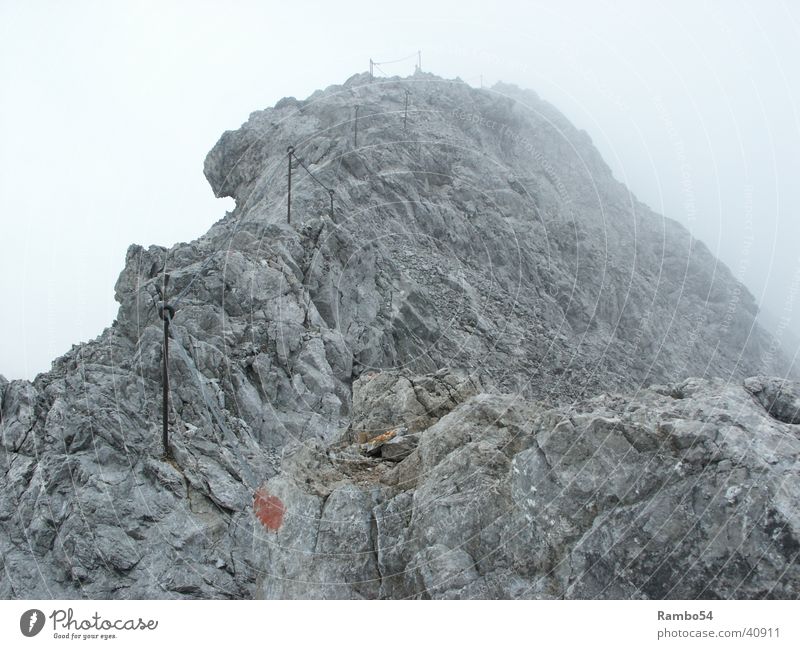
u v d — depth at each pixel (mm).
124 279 25641
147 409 16188
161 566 12438
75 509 13242
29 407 16250
